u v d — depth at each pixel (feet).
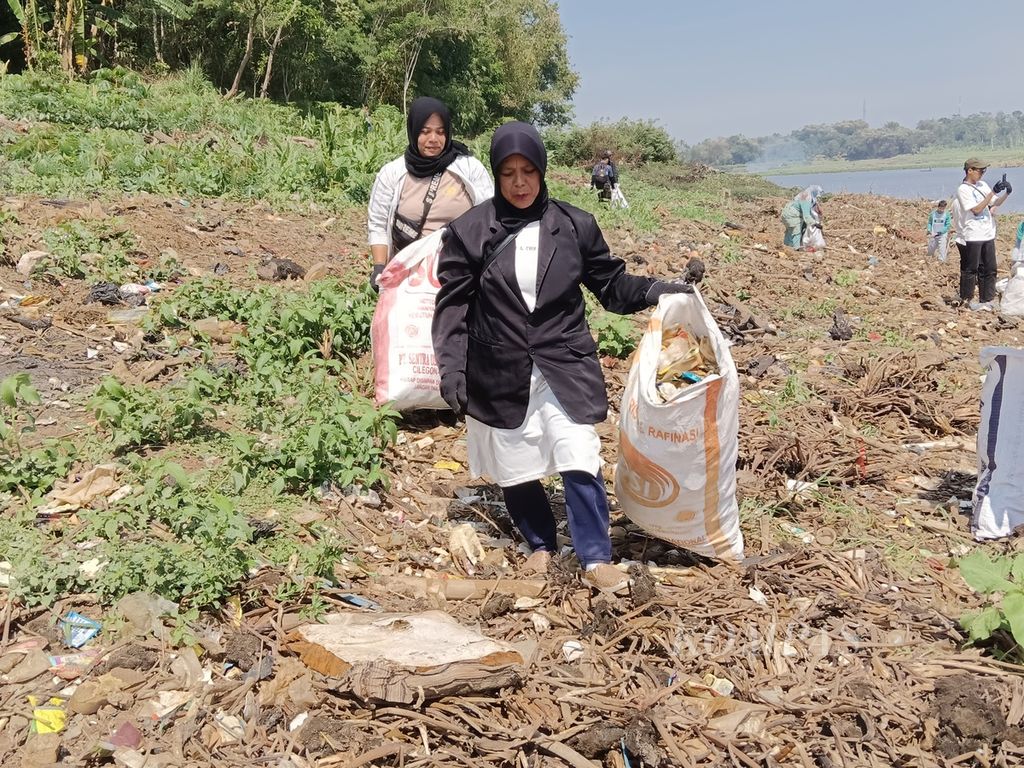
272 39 97.76
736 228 58.23
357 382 18.78
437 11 128.57
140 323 20.15
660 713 9.88
